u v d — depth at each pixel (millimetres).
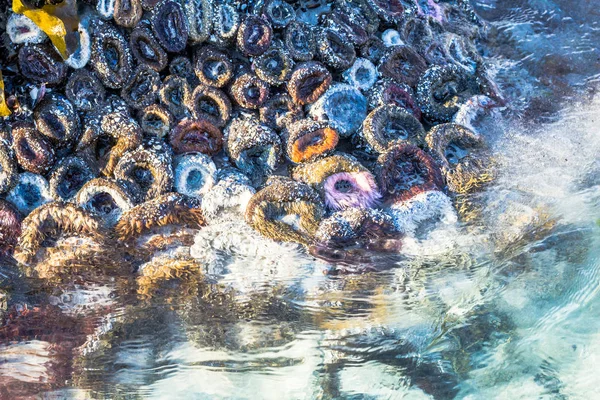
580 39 1538
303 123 1365
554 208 1369
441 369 1315
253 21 1372
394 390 1311
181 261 1320
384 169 1357
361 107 1409
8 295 1324
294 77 1375
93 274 1322
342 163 1351
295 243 1321
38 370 1339
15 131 1326
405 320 1329
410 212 1338
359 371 1320
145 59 1364
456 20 1540
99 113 1352
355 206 1344
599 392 1280
